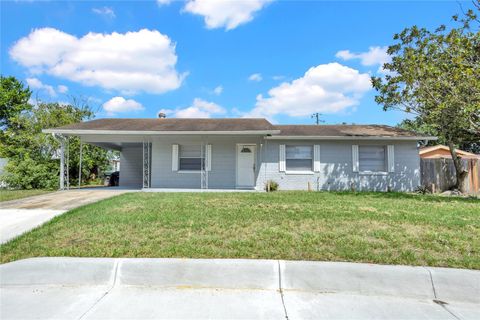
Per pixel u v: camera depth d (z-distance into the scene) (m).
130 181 17.27
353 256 3.77
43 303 2.98
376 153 13.55
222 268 3.43
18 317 2.69
